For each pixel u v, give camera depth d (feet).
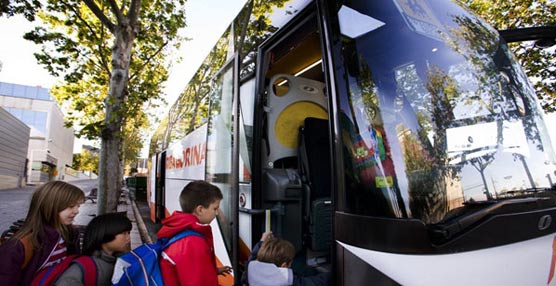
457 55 8.30
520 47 15.34
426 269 5.61
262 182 10.95
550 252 6.70
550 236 6.84
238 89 10.80
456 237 5.83
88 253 7.47
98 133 21.43
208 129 15.10
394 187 6.26
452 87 7.76
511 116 8.16
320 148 11.63
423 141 6.82
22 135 134.62
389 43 7.64
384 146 6.63
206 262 6.63
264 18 11.23
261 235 10.44
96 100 42.86
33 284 6.44
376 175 6.45
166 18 30.45
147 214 48.01
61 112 254.88
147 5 29.53
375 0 7.91
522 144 7.91
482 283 5.74
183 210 7.47
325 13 7.70
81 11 32.60
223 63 14.83
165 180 28.58
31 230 6.79
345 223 6.53
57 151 246.27
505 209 6.33
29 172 185.26
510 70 9.08
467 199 6.63
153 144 39.14
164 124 32.99
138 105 24.17
